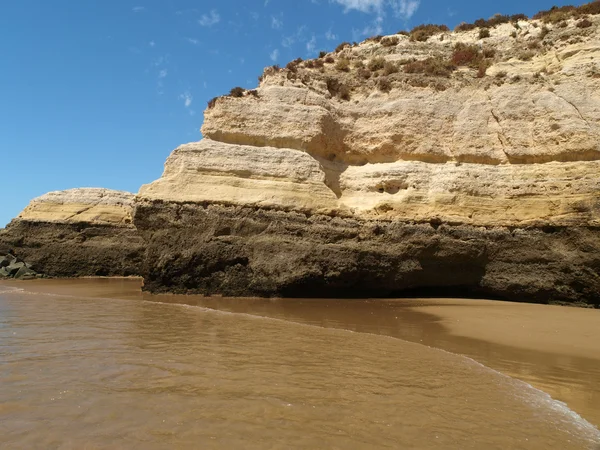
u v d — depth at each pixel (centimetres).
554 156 1903
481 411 584
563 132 1891
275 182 1942
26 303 1683
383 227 1864
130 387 654
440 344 993
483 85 2183
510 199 1889
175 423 525
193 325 1184
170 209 1889
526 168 1931
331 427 522
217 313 1402
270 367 773
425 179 1977
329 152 2180
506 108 2053
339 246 1788
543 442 495
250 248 1808
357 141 2197
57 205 3522
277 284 1744
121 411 561
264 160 1984
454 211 1892
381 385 684
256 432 504
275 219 1844
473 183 1931
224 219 1845
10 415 544
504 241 1827
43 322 1228
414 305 1612
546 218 1797
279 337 1038
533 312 1454
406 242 1825
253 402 599
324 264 1755
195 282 1831
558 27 2391
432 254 1828
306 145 2072
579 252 1698
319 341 1000
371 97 2259
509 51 2373
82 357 828
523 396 644
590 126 1881
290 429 513
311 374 735
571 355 898
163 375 716
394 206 1920
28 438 481
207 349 903
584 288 1666
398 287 1838
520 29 2578
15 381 677
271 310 1464
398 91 2231
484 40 2544
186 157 1980
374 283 1814
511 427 534
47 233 3362
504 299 1831
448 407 596
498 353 912
